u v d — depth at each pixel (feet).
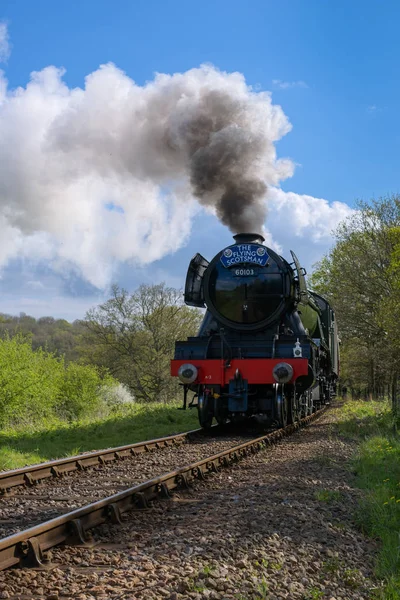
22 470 27.20
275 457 34.47
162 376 128.47
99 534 18.38
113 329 130.82
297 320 47.96
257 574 14.71
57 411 83.35
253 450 36.29
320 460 32.01
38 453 38.83
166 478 24.31
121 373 130.00
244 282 47.34
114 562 15.85
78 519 17.87
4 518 21.25
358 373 124.06
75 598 13.25
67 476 29.37
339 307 100.53
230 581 14.03
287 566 15.52
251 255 47.67
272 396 45.91
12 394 63.05
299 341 45.80
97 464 32.19
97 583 14.08
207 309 48.88
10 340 67.36
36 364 70.13
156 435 49.55
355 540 18.37
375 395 114.83
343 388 130.31
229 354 45.88
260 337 47.42
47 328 209.26
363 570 16.07
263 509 21.07
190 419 63.36
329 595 14.14
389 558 16.58
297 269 47.29
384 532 18.74
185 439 42.39
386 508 21.20
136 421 61.31
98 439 48.65
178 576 14.20
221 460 31.19
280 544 17.03
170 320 131.54
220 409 47.34
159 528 19.16
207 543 16.92
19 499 24.44
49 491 25.95
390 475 27.27
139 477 28.78
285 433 44.80
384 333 93.71
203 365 45.70
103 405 90.22
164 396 129.29
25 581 14.37
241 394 44.60
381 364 90.33
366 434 45.80
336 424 54.75
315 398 62.39
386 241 94.22
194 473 27.40
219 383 45.24
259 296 47.03
